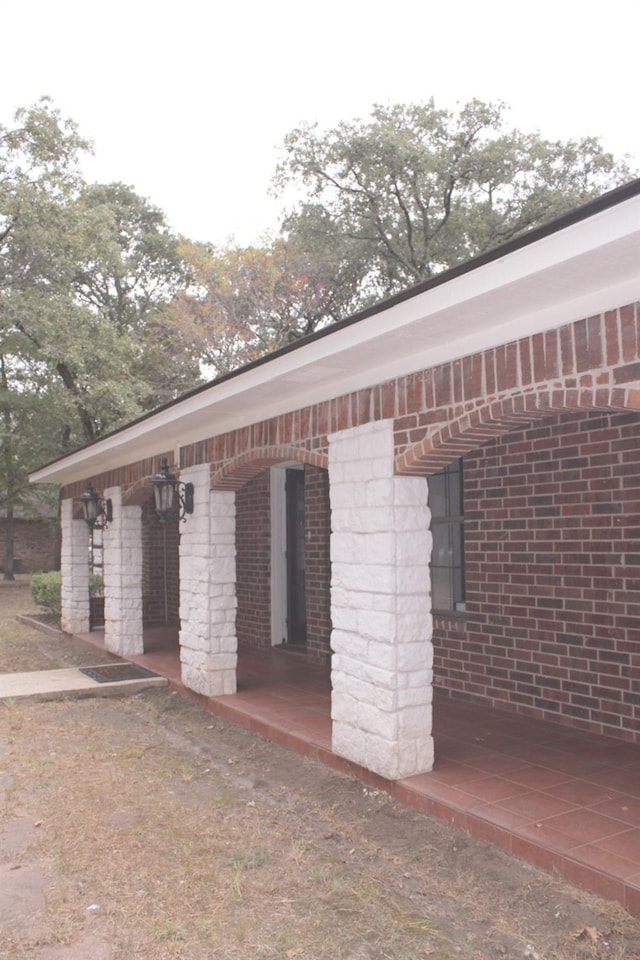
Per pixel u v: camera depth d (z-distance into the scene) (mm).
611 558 6242
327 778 5715
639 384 3643
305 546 10781
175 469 8906
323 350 5176
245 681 8891
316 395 6211
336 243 23109
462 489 8047
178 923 3729
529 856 4195
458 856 4344
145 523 14859
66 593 13547
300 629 11625
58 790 5637
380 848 4531
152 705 8383
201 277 24953
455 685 7789
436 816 4840
